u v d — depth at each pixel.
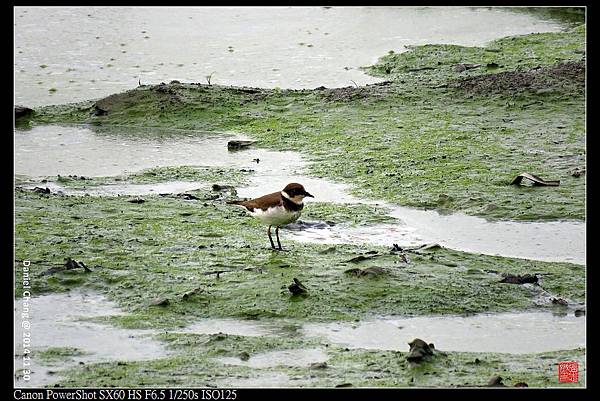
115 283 13.52
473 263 14.28
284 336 11.88
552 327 12.24
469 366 10.90
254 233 15.76
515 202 17.53
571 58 27.38
